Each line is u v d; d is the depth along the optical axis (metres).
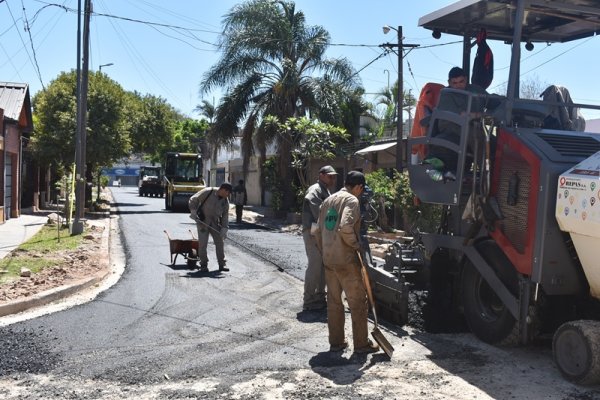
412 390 5.30
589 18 7.75
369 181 19.69
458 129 7.05
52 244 14.76
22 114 23.55
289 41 26.89
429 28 8.56
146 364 5.95
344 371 5.82
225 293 9.61
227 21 27.33
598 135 6.45
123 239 17.53
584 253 5.57
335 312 6.46
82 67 18.47
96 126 28.39
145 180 57.62
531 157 5.95
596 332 5.29
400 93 21.00
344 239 6.11
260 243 17.36
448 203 7.09
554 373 5.76
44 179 31.88
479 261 6.74
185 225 22.88
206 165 61.22
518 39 6.64
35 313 8.08
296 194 28.25
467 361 6.14
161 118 42.38
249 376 5.65
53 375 5.61
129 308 8.43
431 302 7.78
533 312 6.04
